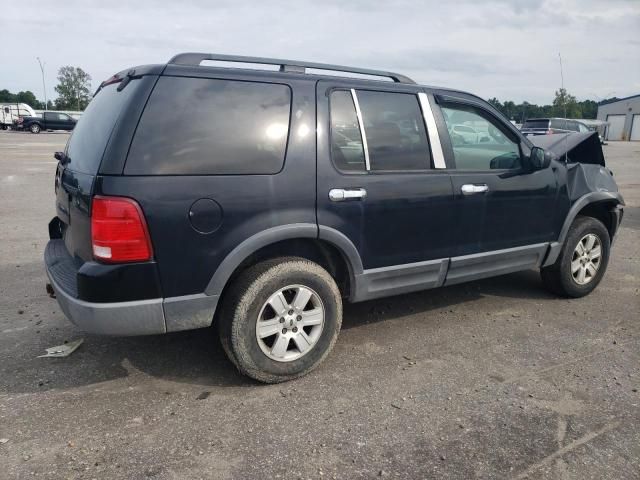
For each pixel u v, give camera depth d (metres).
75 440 2.71
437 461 2.60
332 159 3.34
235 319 3.10
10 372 3.41
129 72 3.12
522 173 4.27
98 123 3.12
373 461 2.59
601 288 5.30
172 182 2.84
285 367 3.29
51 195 10.65
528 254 4.46
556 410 3.06
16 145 24.61
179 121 2.90
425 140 3.79
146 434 2.77
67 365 3.52
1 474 2.45
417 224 3.72
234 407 3.05
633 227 8.30
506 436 2.81
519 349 3.87
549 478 2.49
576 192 4.70
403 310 4.61
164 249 2.86
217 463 2.56
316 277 3.31
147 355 3.68
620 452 2.69
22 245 6.66
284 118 3.19
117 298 2.81
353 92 3.51
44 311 4.46
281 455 2.62
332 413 3.00
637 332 4.21
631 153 28.17
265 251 3.29
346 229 3.40
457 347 3.89
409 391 3.25
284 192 3.15
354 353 3.77
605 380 3.42
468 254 4.07
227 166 2.99
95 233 2.76
